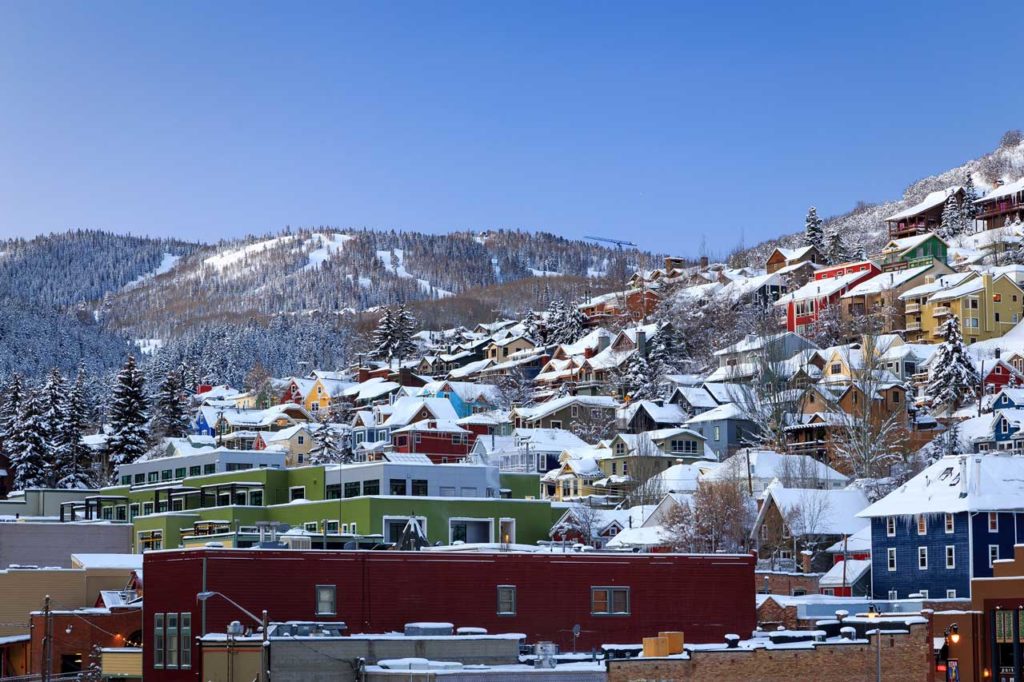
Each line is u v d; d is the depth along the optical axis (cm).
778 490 11100
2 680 7150
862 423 13662
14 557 9456
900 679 5906
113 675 6688
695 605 6556
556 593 6294
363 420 19300
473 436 17375
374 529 8625
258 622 5631
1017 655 7262
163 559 5809
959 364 15912
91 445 17525
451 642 5550
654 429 17012
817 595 8969
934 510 9462
